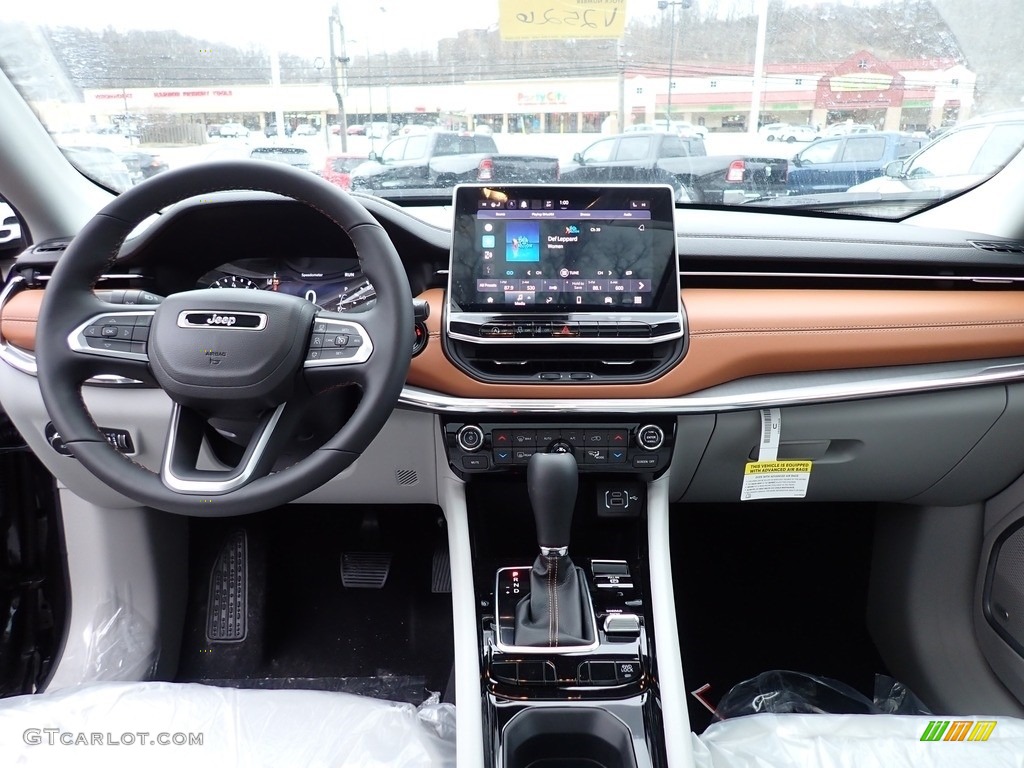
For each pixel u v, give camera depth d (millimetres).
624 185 1127
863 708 1392
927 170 1506
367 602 1635
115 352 877
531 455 1139
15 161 1227
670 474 1227
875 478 1281
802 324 1126
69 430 850
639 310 1120
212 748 990
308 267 1278
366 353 860
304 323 867
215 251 1269
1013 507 1303
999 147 1410
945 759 1019
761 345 1122
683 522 1674
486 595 1165
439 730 1077
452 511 1179
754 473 1219
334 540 1667
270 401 862
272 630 1572
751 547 1669
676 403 1117
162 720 1029
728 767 1027
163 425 1168
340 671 1501
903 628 1502
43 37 1262
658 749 1027
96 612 1453
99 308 891
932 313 1147
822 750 1034
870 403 1164
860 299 1170
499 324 1109
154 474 864
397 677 1488
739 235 1283
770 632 1595
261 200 1133
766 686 1435
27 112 1255
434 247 1166
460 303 1117
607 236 1129
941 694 1414
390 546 1666
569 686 1077
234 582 1604
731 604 1650
